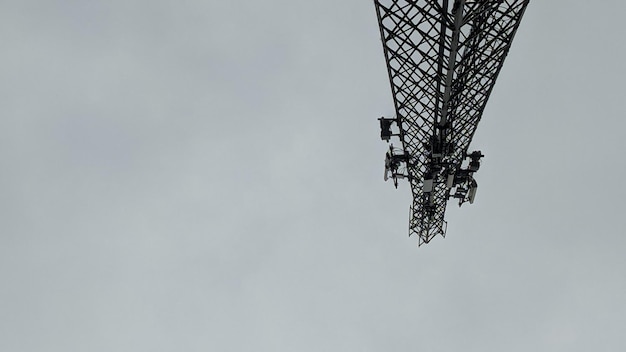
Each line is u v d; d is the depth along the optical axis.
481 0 15.69
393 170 30.58
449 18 16.23
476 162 28.20
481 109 22.91
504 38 17.88
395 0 16.47
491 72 20.55
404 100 22.56
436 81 19.47
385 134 25.59
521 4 16.11
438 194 35.38
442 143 24.61
